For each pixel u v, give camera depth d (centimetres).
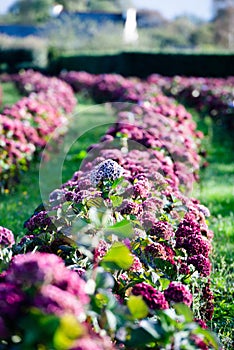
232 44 4991
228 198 680
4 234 256
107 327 188
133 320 193
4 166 661
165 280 248
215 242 497
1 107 1435
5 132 694
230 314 360
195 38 5009
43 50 3069
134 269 261
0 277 198
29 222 313
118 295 244
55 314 154
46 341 145
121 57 2489
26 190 695
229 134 1134
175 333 184
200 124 1229
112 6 5941
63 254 282
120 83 1628
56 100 1170
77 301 162
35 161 813
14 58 3055
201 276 312
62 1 5712
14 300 164
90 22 4203
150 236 311
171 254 302
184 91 1427
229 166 891
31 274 167
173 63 2430
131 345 183
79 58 2611
